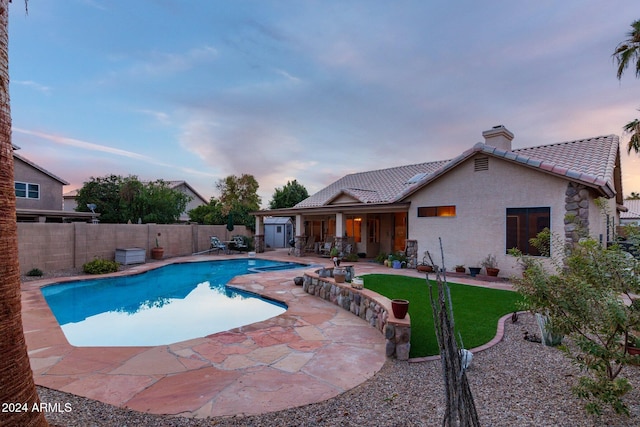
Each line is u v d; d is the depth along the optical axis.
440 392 3.72
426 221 13.36
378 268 13.93
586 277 3.55
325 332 6.03
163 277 13.73
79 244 13.76
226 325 7.39
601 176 9.38
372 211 15.92
